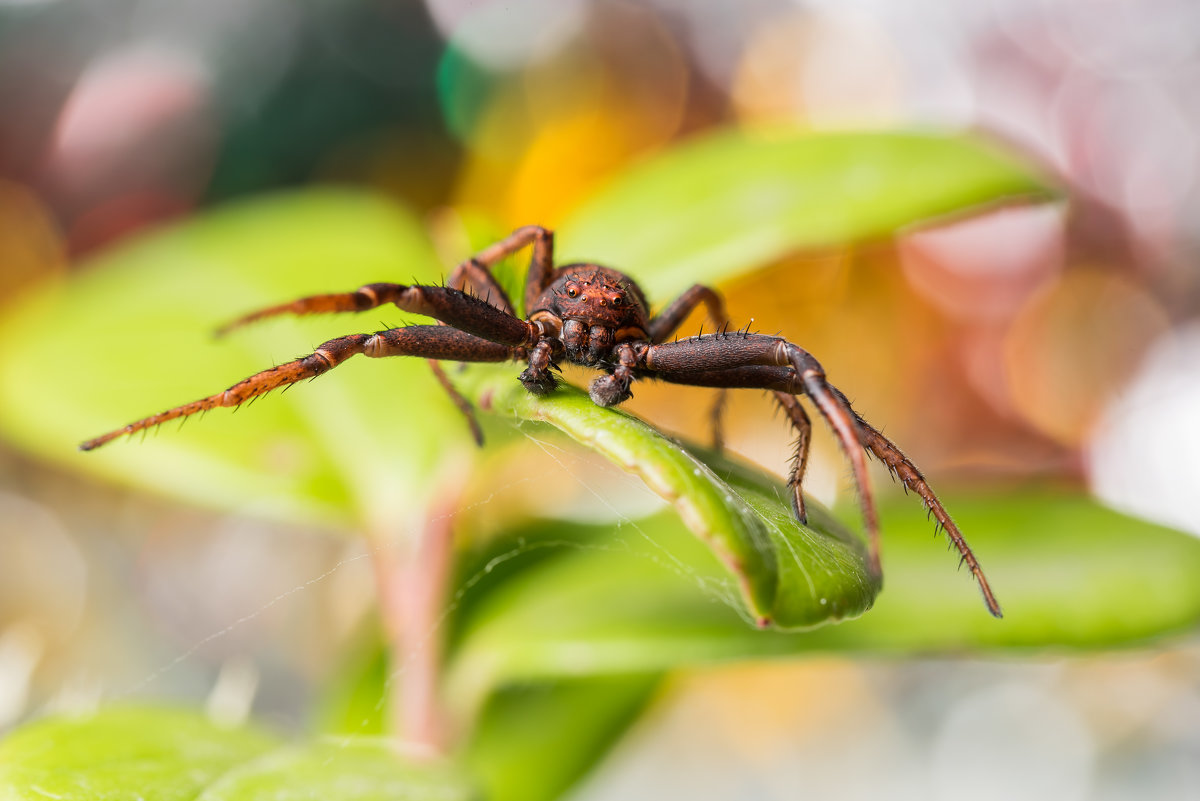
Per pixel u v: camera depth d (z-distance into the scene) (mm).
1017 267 159
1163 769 126
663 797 126
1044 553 77
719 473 69
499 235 80
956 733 135
